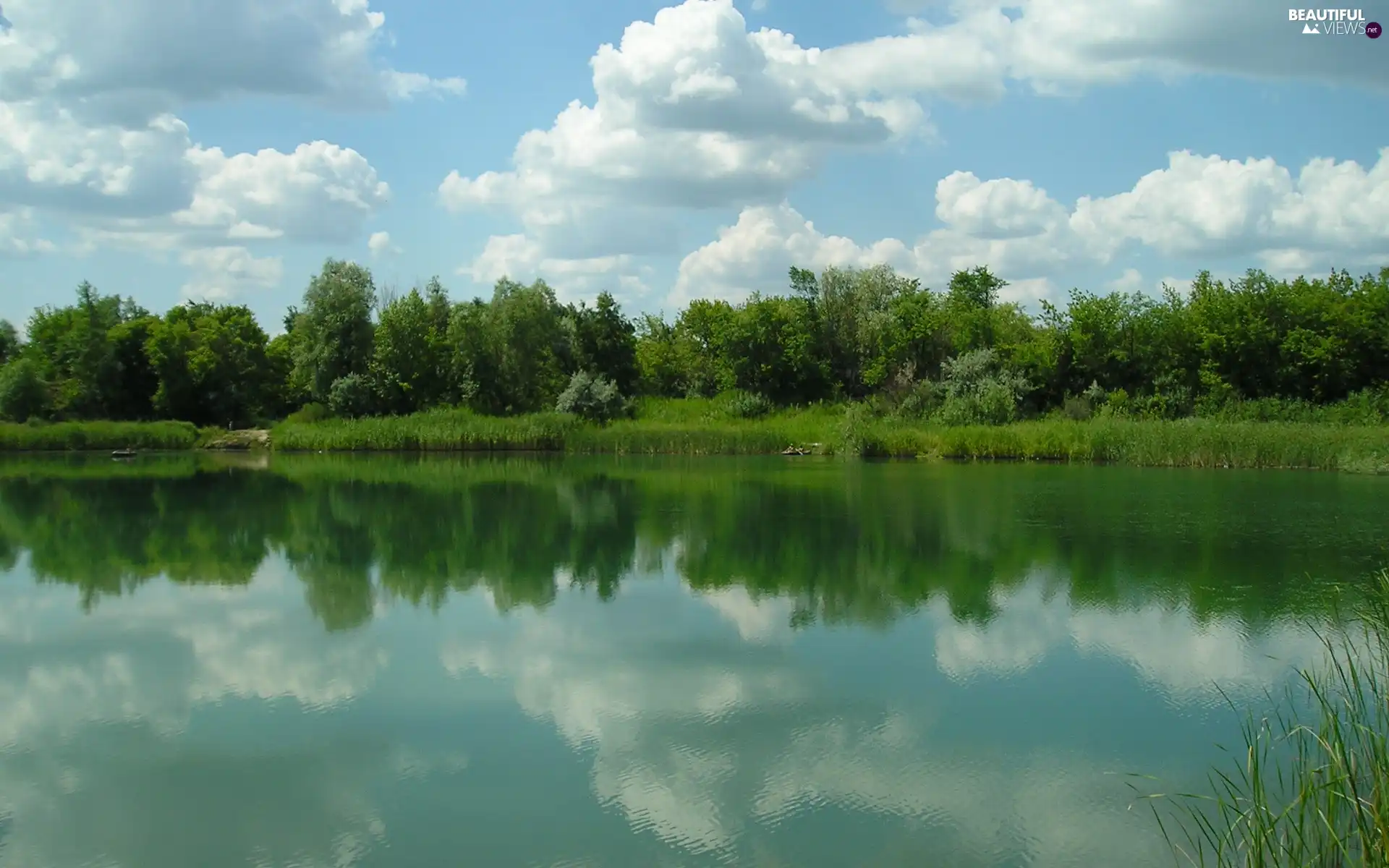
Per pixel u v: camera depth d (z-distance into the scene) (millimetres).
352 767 10016
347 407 61938
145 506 28953
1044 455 44844
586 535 23156
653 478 37000
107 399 65250
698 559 20125
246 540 22859
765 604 16359
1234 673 12625
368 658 13531
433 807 9148
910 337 62344
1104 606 16047
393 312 64062
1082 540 22047
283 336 78688
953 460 45250
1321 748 10016
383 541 22531
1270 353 52500
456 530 23984
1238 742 10430
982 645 13938
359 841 8578
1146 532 23031
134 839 8664
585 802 9203
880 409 57594
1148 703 11602
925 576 18312
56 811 9195
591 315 69875
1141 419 50531
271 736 10820
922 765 9953
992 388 53062
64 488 34000
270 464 45250
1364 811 8070
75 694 12203
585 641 14266
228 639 14484
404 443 54031
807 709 11477
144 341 66750
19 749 10570
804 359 66312
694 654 13570
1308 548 20922
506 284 67625
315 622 15438
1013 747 10367
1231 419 49188
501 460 47406
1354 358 51094
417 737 10742
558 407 62312
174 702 11898
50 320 71875
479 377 64688
